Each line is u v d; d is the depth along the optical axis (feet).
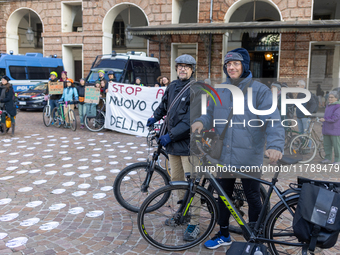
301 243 8.79
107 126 32.14
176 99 11.08
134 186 13.14
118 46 75.15
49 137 29.66
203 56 54.75
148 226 10.62
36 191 15.80
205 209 10.73
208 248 10.71
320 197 7.98
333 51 52.24
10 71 51.96
